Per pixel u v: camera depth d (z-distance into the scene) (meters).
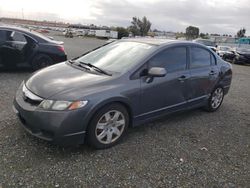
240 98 7.69
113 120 3.93
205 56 5.57
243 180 3.48
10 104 5.34
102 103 3.66
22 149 3.66
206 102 5.79
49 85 3.72
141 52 4.49
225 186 3.31
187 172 3.52
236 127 5.30
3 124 4.35
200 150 4.16
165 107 4.69
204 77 5.41
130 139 4.29
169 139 4.43
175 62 4.80
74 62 4.82
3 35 8.02
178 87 4.82
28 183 3.00
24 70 8.95
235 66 19.34
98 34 71.50
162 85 4.48
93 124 3.67
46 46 8.70
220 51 23.77
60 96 3.47
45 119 3.41
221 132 4.98
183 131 4.82
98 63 4.55
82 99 3.51
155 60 4.44
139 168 3.50
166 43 4.77
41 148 3.72
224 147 4.36
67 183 3.07
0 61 8.09
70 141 3.53
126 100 3.96
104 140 3.89
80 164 3.45
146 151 3.95
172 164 3.67
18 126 4.31
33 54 8.49
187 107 5.23
